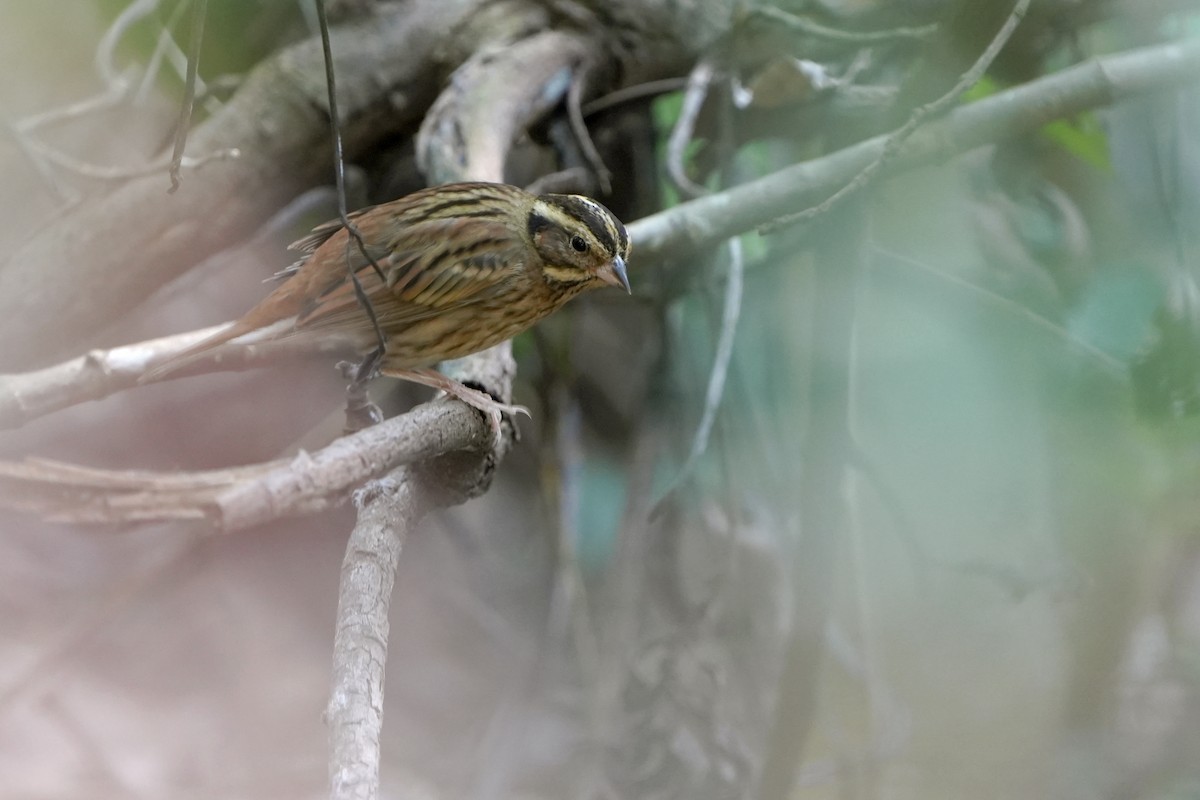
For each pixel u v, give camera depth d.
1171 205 10.81
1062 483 11.60
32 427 13.47
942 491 12.04
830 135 10.83
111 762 12.17
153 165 9.88
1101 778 12.84
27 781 11.63
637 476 10.79
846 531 11.10
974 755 13.28
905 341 11.79
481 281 8.32
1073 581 10.93
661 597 10.54
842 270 9.64
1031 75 11.13
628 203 11.41
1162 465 11.06
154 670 13.42
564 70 10.68
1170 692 13.19
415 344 8.35
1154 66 9.09
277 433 14.41
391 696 13.88
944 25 8.55
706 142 11.61
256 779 12.57
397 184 11.47
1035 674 13.48
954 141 8.98
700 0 10.99
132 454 14.07
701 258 10.88
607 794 10.00
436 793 12.72
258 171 10.32
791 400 12.03
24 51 12.10
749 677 10.70
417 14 10.78
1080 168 11.84
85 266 9.85
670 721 10.04
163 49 10.77
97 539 14.03
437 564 14.30
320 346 8.99
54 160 9.71
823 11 11.08
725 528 11.06
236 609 13.91
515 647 13.45
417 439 6.70
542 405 12.06
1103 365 10.56
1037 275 11.44
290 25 11.77
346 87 10.52
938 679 13.48
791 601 10.55
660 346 11.05
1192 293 10.37
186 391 14.12
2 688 11.57
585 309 12.08
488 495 14.16
